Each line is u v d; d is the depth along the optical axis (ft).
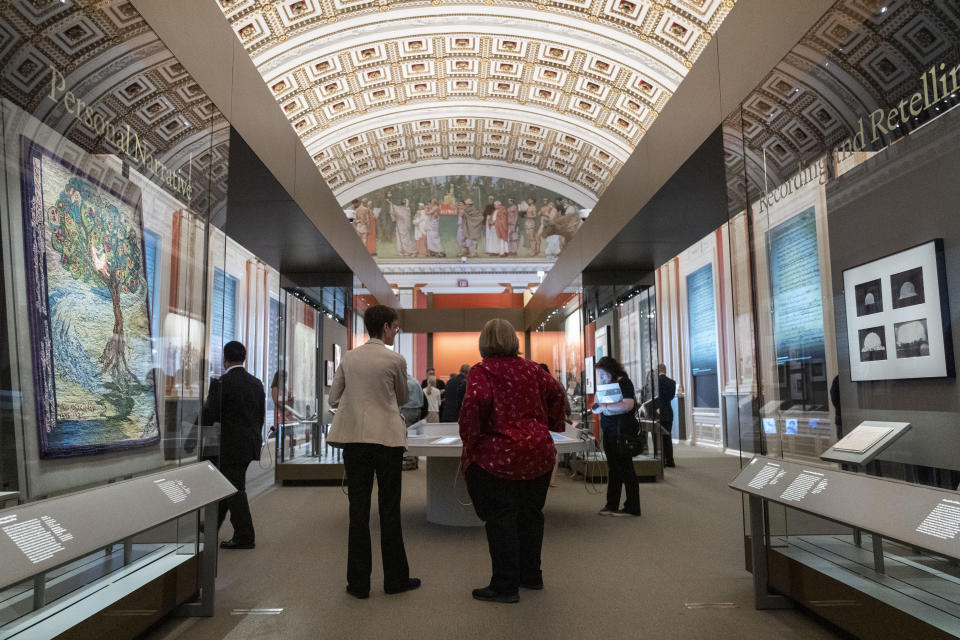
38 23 7.42
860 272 8.98
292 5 38.96
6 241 6.91
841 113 9.33
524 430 11.02
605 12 41.04
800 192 10.49
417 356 70.79
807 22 10.13
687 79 15.84
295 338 27.94
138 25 9.39
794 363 10.76
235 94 14.05
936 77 7.48
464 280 74.38
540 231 74.08
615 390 19.52
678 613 10.25
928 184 7.64
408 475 30.27
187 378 11.05
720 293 41.96
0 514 5.81
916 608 7.57
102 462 8.55
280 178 18.33
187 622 9.88
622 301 28.25
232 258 44.50
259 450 15.42
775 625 9.68
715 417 43.45
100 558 8.48
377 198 74.69
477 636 9.24
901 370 8.18
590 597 11.11
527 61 48.62
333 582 12.10
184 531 10.27
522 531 11.74
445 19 43.47
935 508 6.43
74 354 8.04
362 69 47.88
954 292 7.38
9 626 6.86
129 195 9.35
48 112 7.59
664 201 19.39
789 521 10.27
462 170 71.26
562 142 60.85
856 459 8.70
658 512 19.74
